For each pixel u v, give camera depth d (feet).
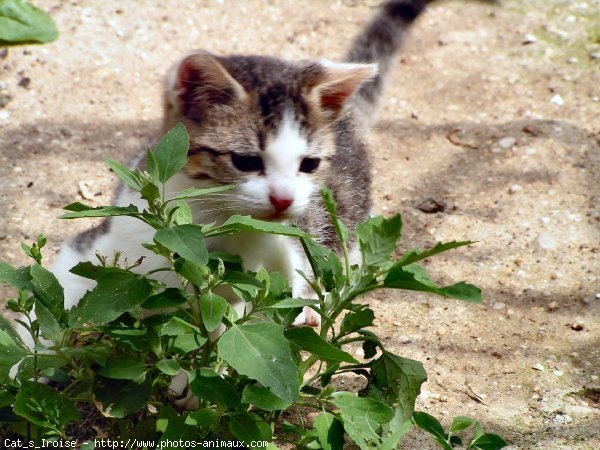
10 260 17.20
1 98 21.79
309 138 14.85
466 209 19.69
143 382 11.46
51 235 18.04
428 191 20.31
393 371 12.47
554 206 19.62
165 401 13.10
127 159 20.35
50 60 23.02
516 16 26.71
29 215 18.53
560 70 24.38
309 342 11.43
